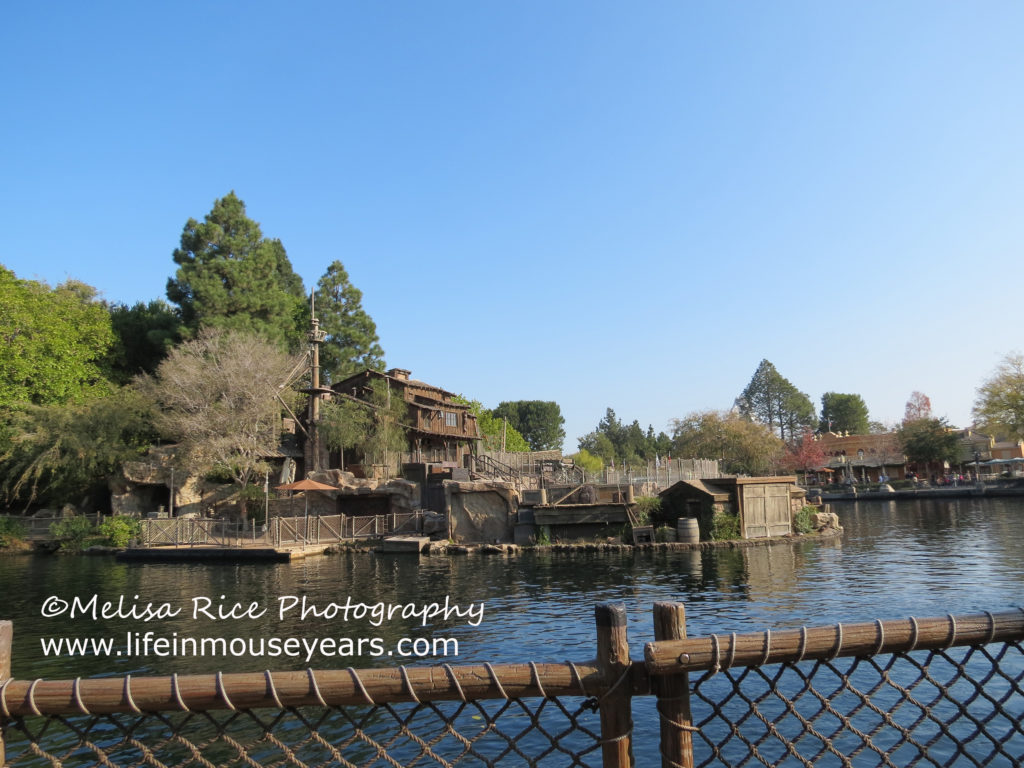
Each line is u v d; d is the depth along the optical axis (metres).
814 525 41.25
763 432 91.06
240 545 36.94
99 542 39.38
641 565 29.95
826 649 4.09
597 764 9.31
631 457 129.25
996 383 75.62
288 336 63.34
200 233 56.41
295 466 52.03
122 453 44.41
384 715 11.16
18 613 20.89
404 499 43.44
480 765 9.30
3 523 40.41
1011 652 13.70
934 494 77.62
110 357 54.75
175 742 10.11
